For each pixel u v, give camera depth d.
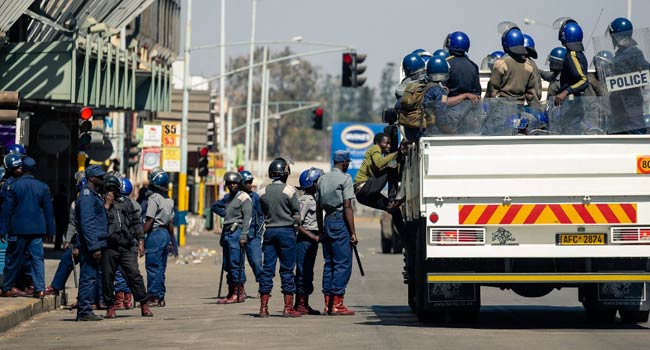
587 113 25.23
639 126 25.16
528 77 26.42
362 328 25.47
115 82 59.97
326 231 29.53
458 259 24.47
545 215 23.92
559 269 24.48
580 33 26.41
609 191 23.91
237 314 30.39
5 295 31.69
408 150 27.09
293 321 27.69
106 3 66.06
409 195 27.08
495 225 23.97
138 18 100.12
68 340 23.88
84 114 49.09
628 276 24.08
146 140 68.06
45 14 58.12
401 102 26.78
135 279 29.56
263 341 22.80
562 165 23.86
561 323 27.20
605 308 26.25
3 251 33.31
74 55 52.75
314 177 30.31
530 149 23.88
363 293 39.84
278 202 29.12
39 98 52.88
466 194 23.88
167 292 40.00
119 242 29.20
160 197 33.59
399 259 69.12
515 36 26.42
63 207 61.53
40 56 52.88
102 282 29.34
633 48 25.38
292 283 29.34
